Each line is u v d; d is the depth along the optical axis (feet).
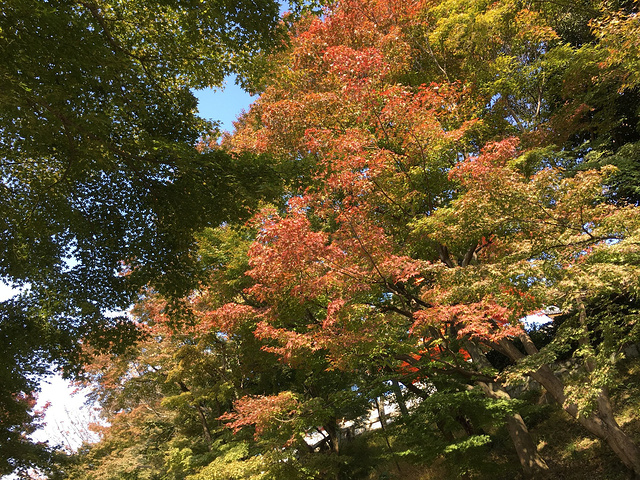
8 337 39.47
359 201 32.37
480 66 44.04
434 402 35.04
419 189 35.53
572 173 39.68
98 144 29.12
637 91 49.32
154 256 40.91
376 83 35.04
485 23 41.81
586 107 43.21
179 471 61.36
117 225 40.50
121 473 72.02
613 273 21.74
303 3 33.68
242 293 46.93
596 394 26.27
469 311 26.43
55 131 27.04
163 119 35.73
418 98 33.68
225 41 31.19
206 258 47.16
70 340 41.63
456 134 33.63
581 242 24.00
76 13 26.18
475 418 39.01
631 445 31.76
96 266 41.70
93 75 26.50
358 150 30.89
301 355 37.24
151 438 80.79
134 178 36.14
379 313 31.48
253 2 29.63
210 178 32.89
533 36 43.60
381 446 66.64
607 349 27.27
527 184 24.66
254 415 37.91
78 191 38.42
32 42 23.00
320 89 46.44
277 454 41.98
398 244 35.35
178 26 32.91
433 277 31.78
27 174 37.68
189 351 56.08
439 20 43.39
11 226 38.47
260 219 31.17
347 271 29.94
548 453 43.75
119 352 43.27
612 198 43.80
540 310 26.37
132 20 31.42
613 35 31.71
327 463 47.16
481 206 25.04
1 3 21.20
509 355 37.70
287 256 28.94
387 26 47.09
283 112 43.32
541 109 53.01
